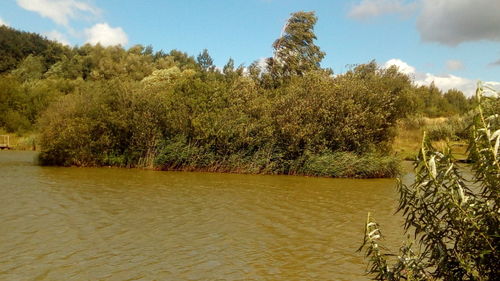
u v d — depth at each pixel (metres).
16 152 35.41
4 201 13.09
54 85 58.16
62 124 24.56
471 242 3.61
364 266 7.55
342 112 22.91
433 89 59.41
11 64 81.00
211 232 9.84
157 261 7.66
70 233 9.47
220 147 23.72
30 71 76.50
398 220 11.36
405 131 34.56
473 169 3.72
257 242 9.09
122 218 11.09
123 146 24.91
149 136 24.17
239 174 22.72
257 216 11.72
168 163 23.89
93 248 8.38
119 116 24.33
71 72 75.12
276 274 7.11
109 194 14.89
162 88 26.62
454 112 54.28
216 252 8.30
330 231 10.14
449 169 3.65
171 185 17.61
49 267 7.22
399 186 4.09
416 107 36.59
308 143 22.75
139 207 12.61
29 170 22.14
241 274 7.09
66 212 11.66
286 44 34.53
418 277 3.92
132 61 73.50
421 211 4.07
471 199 3.69
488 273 3.62
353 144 23.12
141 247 8.52
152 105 24.52
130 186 17.03
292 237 9.55
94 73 69.75
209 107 24.39
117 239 9.07
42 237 9.09
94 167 24.33
